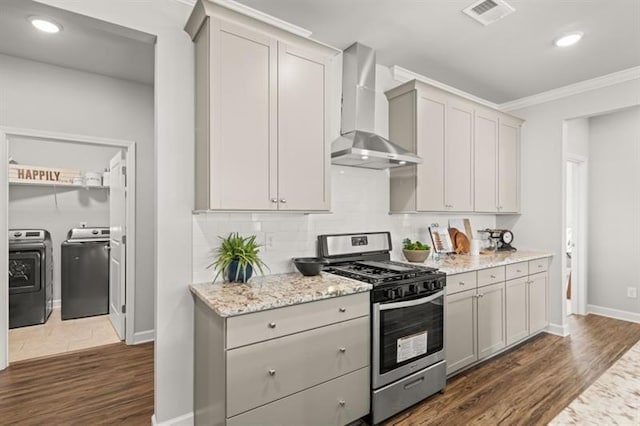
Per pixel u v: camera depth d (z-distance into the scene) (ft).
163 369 6.49
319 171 7.38
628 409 2.53
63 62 9.64
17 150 14.33
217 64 6.10
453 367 8.52
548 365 9.47
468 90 11.91
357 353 6.59
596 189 14.25
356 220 9.59
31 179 14.03
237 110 6.31
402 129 9.88
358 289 6.54
